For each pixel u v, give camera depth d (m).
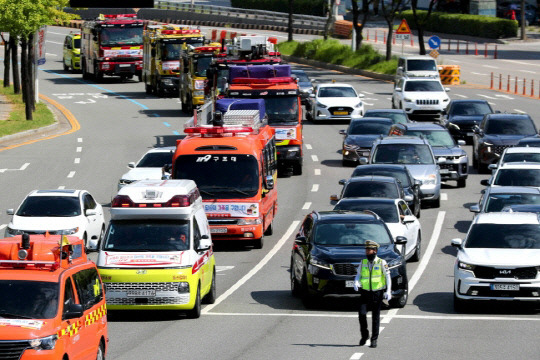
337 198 74.94
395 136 94.31
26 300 34.56
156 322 51.22
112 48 185.88
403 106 137.88
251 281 63.25
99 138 128.75
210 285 55.66
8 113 145.62
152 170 86.00
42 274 35.44
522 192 72.94
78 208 70.50
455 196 94.31
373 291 43.34
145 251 51.44
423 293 58.69
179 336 47.19
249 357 42.19
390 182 74.94
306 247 55.31
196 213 54.50
